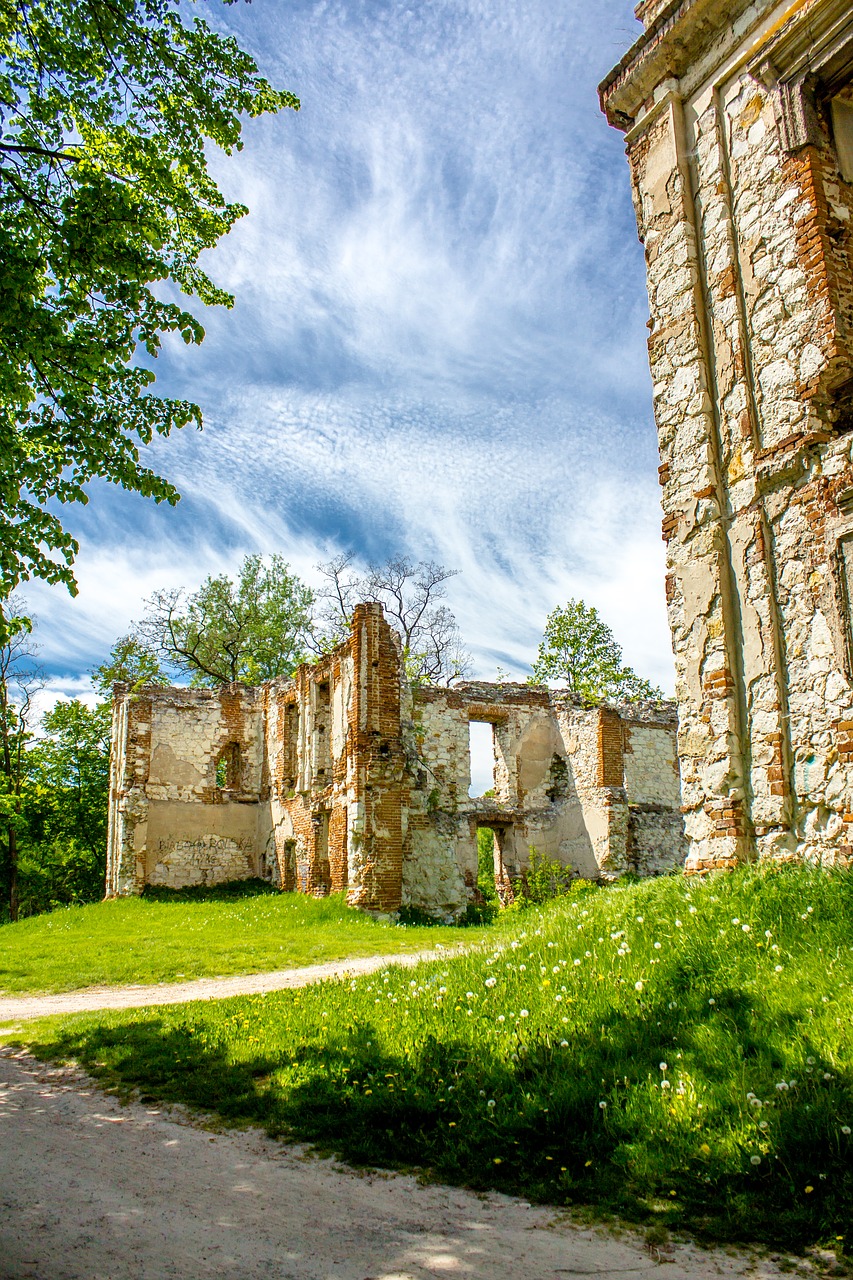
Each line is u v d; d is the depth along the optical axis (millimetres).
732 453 8211
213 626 41562
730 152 8719
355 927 17109
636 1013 5160
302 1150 4473
